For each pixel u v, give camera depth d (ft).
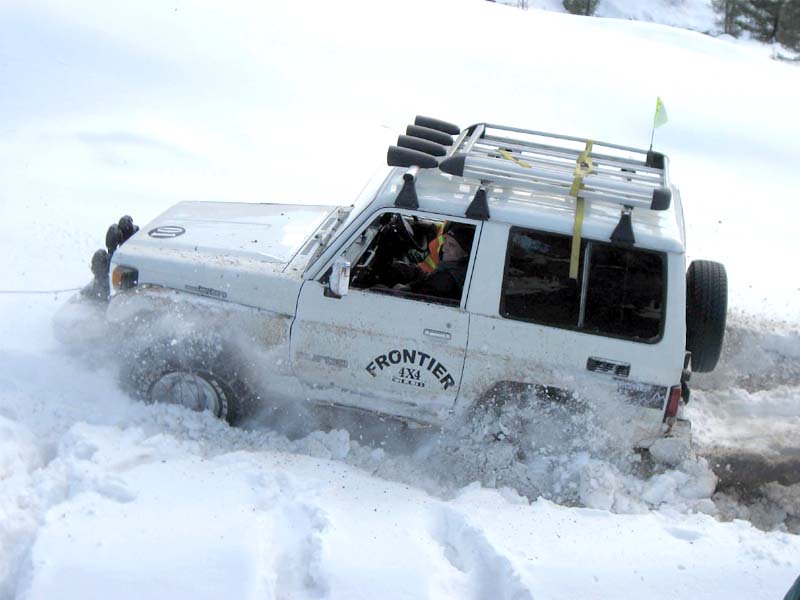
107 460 14.64
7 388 17.01
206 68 47.24
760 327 23.99
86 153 33.06
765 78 75.15
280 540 13.00
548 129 48.60
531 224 15.70
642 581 12.82
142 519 12.97
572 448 16.79
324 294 16.37
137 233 18.63
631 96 58.23
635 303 15.60
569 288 15.72
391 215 17.31
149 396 17.44
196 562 12.05
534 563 12.92
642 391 15.88
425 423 17.24
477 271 15.92
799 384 22.24
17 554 12.37
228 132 38.50
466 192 16.63
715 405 20.76
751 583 12.97
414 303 16.14
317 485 14.60
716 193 40.68
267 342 16.79
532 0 166.61
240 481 14.40
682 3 208.23
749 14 146.82
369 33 63.41
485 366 16.20
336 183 34.24
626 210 15.38
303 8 66.64
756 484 17.87
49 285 22.48
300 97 46.11
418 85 53.16
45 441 15.60
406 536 13.44
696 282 17.11
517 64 62.34
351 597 11.80
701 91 63.46
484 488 15.92
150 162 33.32
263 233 18.69
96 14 51.34
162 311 16.92
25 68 41.04
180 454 15.46
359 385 16.88
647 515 15.35
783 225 36.86
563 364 15.97
